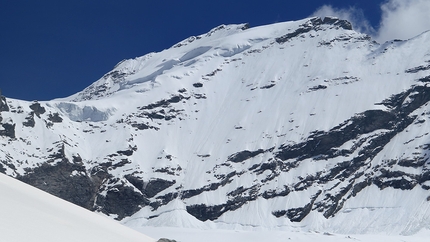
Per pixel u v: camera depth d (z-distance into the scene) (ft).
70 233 144.97
